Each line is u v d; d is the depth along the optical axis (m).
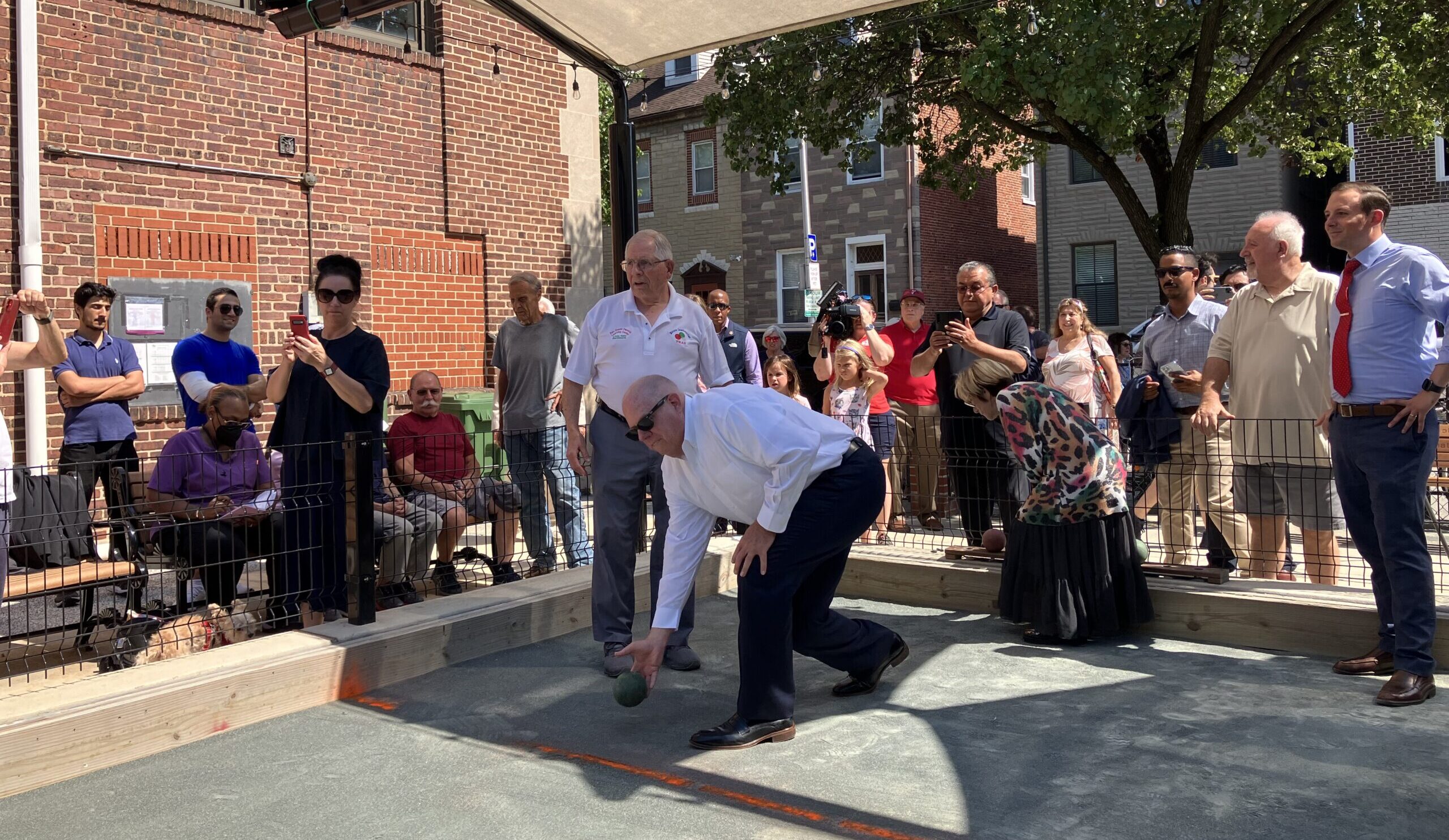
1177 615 5.18
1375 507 4.16
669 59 6.12
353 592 4.80
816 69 13.43
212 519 4.78
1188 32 11.30
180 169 8.28
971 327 6.64
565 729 4.09
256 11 8.66
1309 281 5.10
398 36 9.81
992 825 3.12
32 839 3.21
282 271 8.90
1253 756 3.57
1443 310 3.96
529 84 10.73
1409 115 14.50
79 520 4.75
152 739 3.91
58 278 7.63
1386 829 3.01
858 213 22.28
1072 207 21.53
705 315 4.96
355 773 3.68
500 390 6.68
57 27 7.61
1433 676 4.16
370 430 5.14
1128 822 3.11
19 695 3.81
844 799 3.34
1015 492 5.83
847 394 7.84
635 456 4.85
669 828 3.16
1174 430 5.68
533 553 6.31
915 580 6.05
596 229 11.43
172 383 8.26
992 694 4.35
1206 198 20.39
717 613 5.97
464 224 10.16
